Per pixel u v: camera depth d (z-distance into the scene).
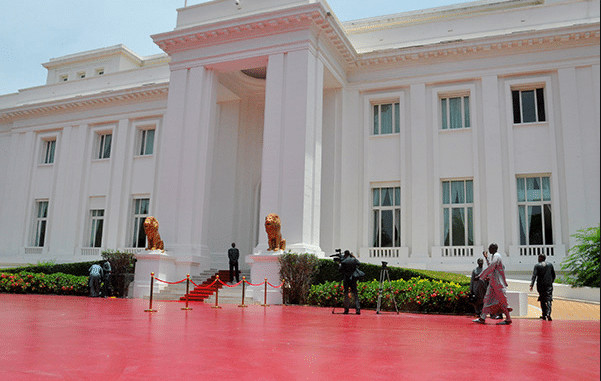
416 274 17.25
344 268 14.29
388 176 23.97
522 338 8.49
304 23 21.30
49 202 31.39
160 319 11.07
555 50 22.28
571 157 21.39
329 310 15.39
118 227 29.02
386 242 23.81
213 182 26.23
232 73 25.59
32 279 21.59
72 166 31.25
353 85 25.14
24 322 9.93
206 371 5.12
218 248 25.41
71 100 31.17
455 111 24.05
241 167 26.28
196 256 21.16
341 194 23.95
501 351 6.88
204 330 8.96
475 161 22.75
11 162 33.22
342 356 6.22
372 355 6.35
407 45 25.08
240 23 21.97
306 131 20.62
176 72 23.58
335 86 24.81
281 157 20.78
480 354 6.57
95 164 30.69
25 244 31.47
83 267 22.84
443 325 10.86
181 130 22.81
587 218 20.75
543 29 21.92
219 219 25.72
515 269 21.06
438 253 22.42
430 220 23.00
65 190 31.05
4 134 34.59
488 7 25.86
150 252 20.14
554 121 22.05
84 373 4.93
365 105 24.81
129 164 29.67
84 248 29.53
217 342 7.36
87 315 11.80
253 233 25.98
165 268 20.25
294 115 20.88
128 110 30.28
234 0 23.31
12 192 32.66
